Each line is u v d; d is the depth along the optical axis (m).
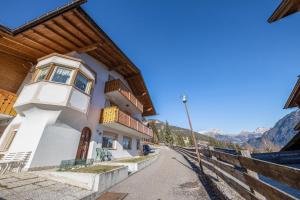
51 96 9.55
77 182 6.73
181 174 9.61
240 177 3.89
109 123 13.39
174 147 40.28
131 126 16.02
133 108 19.83
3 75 11.40
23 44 11.12
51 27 10.05
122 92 15.27
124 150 17.33
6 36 10.13
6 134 10.45
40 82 9.78
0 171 7.26
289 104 12.58
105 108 14.03
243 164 3.68
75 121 10.88
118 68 16.67
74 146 10.63
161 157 21.27
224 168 5.41
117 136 16.41
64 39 11.21
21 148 8.89
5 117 11.08
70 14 9.29
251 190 3.33
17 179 6.59
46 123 9.20
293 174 1.92
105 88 15.26
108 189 7.01
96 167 8.91
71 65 11.06
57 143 9.52
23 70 12.68
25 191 5.41
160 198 5.79
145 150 30.12
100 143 13.38
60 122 9.89
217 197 5.45
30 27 9.61
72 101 10.16
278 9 6.23
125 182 8.20
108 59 15.38
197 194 5.94
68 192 5.77
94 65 14.39
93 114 13.02
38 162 8.38
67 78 10.71
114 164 10.70
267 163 2.60
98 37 11.48
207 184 7.10
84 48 12.09
